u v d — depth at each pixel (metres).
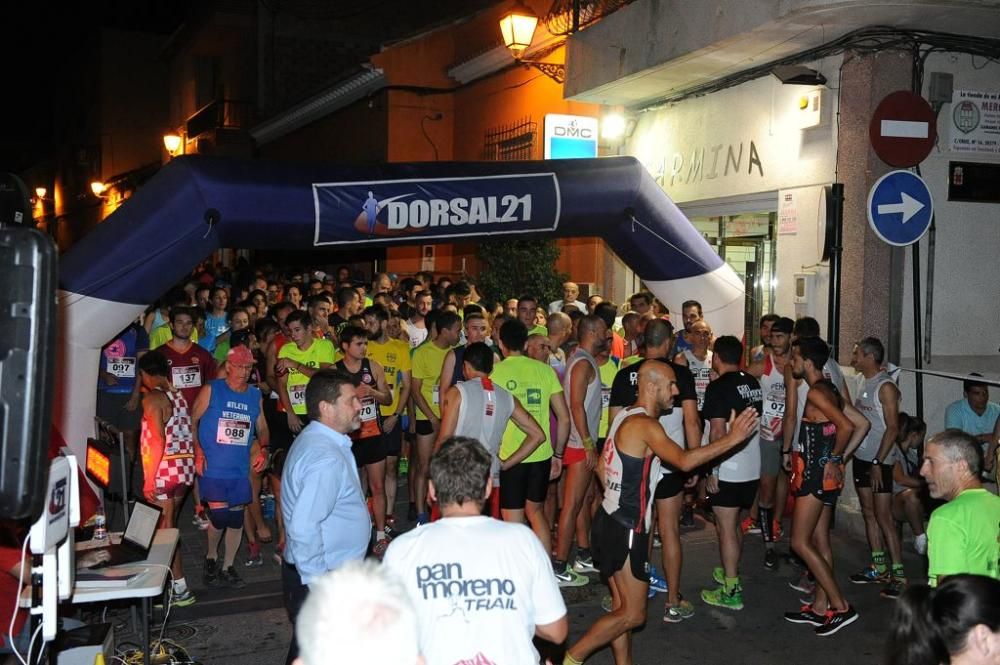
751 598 7.16
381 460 8.09
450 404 6.37
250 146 29.36
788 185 10.10
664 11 10.37
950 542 3.87
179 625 6.51
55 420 7.13
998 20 8.43
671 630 6.54
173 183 7.31
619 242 9.08
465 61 17.59
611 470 5.31
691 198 11.97
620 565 5.25
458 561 3.29
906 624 3.02
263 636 6.34
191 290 14.77
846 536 8.73
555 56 14.38
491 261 13.67
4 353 2.92
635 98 12.66
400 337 9.16
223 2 28.64
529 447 6.69
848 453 6.43
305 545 4.40
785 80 9.27
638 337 9.44
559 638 3.45
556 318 8.05
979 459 4.06
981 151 9.24
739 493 6.86
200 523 8.95
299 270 22.78
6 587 3.86
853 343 9.00
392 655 2.07
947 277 9.22
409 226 8.02
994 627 2.88
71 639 4.57
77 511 3.62
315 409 4.61
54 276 2.99
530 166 8.53
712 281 9.39
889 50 8.74
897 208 8.22
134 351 9.72
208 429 6.95
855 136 8.95
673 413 6.84
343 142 21.66
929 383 9.15
